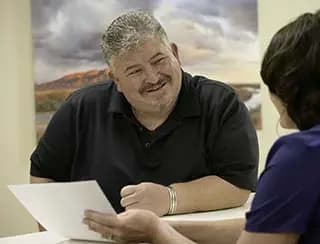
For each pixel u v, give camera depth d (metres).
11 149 2.87
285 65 0.81
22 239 1.27
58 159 1.68
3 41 2.83
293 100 0.81
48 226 1.26
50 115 2.81
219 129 1.56
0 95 2.85
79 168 1.64
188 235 1.21
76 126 1.65
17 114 2.85
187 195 1.44
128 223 1.09
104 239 1.18
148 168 1.56
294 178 0.76
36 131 2.83
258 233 0.78
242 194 1.51
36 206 1.20
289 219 0.76
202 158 1.56
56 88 2.80
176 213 1.42
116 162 1.58
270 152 0.81
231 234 1.21
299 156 0.76
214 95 1.61
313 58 0.78
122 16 1.45
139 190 1.40
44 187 1.11
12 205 2.86
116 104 1.61
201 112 1.58
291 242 0.78
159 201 1.39
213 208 1.46
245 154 1.54
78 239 1.24
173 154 1.56
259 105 2.71
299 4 2.70
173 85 1.49
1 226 2.86
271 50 0.83
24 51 2.82
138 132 1.58
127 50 1.40
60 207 1.14
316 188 0.75
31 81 2.82
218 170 1.55
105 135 1.62
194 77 1.68
